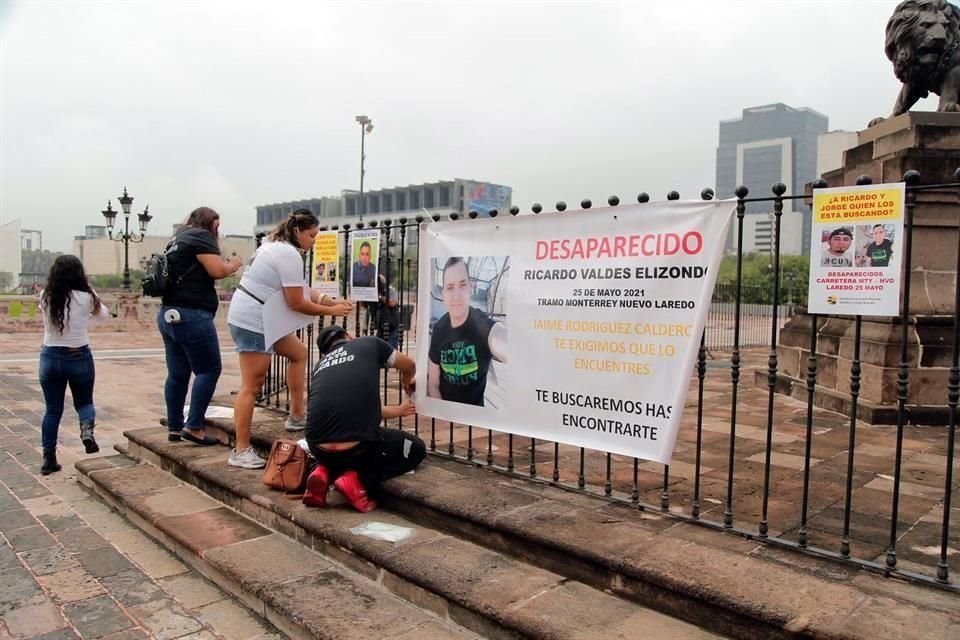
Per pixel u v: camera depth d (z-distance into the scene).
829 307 2.64
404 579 3.06
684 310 3.04
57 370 5.53
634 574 2.63
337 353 4.02
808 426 2.76
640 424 3.24
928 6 6.13
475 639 2.74
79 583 3.62
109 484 4.89
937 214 5.72
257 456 4.75
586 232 3.40
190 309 5.07
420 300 4.36
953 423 2.40
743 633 2.34
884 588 2.43
